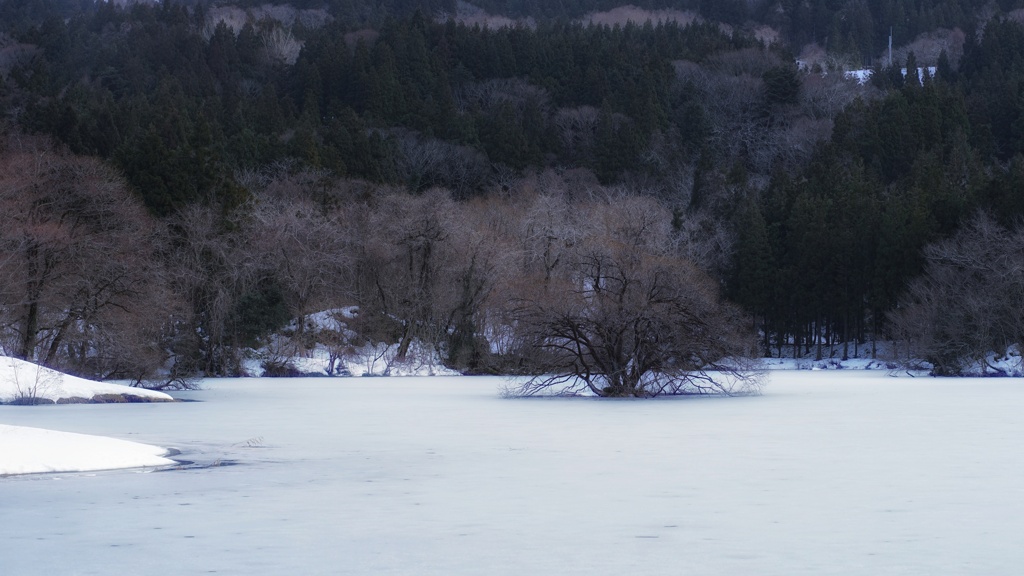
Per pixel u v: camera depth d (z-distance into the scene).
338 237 84.38
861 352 106.75
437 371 82.25
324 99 150.12
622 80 160.88
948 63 195.50
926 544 14.77
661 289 49.16
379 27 184.38
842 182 117.88
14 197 63.66
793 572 13.16
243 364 77.62
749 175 137.25
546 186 119.50
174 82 142.38
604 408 40.56
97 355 56.59
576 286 70.25
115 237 65.38
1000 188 93.31
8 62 150.75
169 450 26.22
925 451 25.48
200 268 76.06
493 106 151.62
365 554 14.31
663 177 129.00
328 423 34.25
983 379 69.44
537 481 20.67
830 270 103.56
